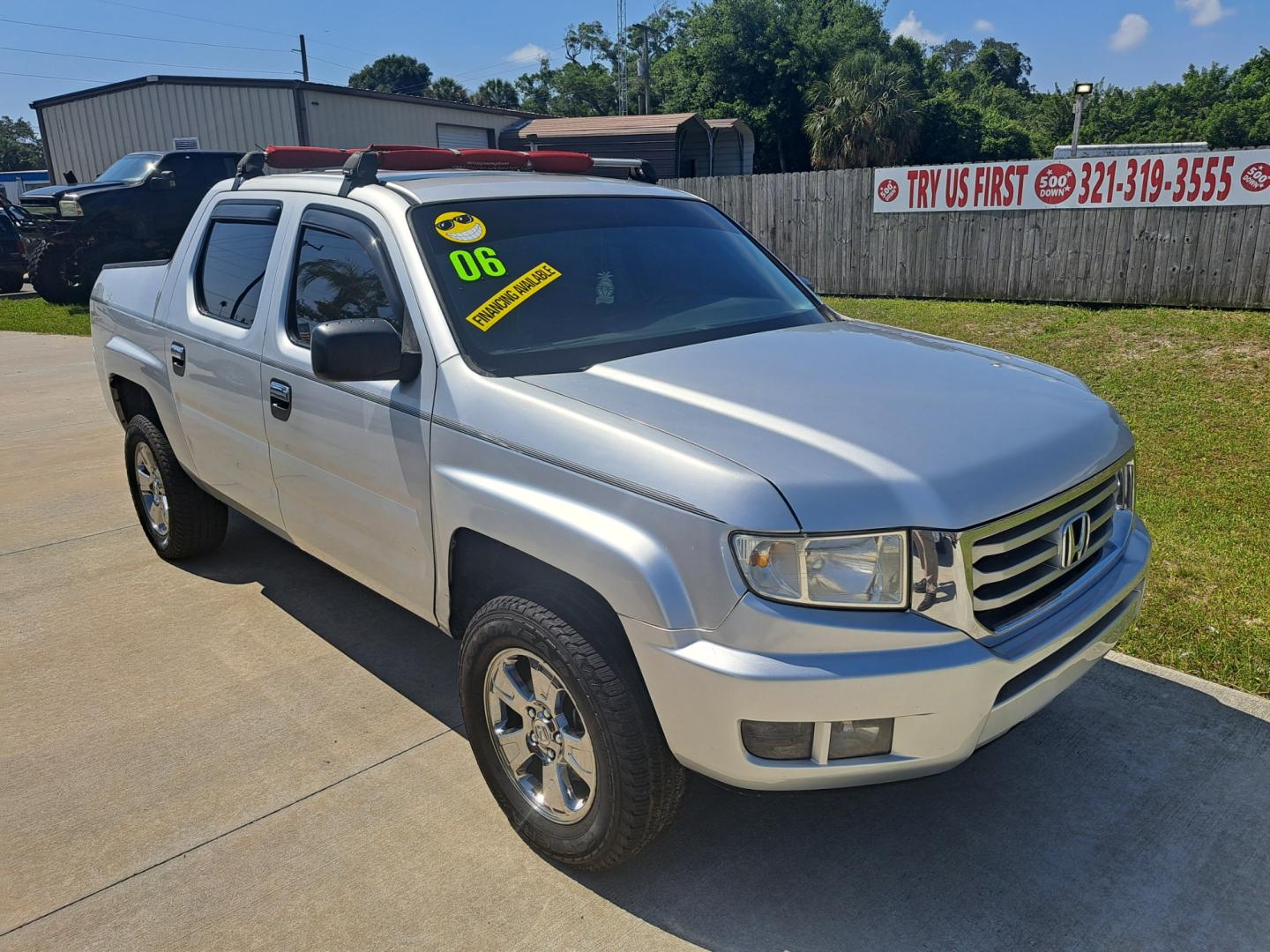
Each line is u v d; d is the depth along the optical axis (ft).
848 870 8.88
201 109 73.82
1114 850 9.07
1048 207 37.52
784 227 45.88
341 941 8.10
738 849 9.19
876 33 147.33
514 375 9.18
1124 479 9.61
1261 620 12.90
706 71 140.26
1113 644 9.01
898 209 41.96
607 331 10.20
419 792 10.06
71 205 49.44
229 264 13.30
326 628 13.80
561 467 8.12
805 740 7.27
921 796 9.93
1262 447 20.43
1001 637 7.52
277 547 16.99
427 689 12.12
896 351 10.35
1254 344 28.63
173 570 15.98
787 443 7.62
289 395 11.31
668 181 48.67
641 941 8.08
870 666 7.04
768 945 8.02
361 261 10.75
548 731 8.66
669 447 7.61
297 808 9.80
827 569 7.06
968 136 142.00
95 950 8.04
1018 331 33.99
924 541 7.12
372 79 302.45
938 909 8.39
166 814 9.73
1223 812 9.53
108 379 16.52
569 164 14.67
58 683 12.33
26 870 8.98
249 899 8.58
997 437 8.04
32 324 46.93
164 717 11.52
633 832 8.11
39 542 17.34
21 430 25.54
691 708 7.32
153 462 15.64
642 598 7.40
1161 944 7.97
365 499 10.47
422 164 13.21
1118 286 36.40
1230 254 33.45
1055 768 10.27
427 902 8.53
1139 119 234.58
